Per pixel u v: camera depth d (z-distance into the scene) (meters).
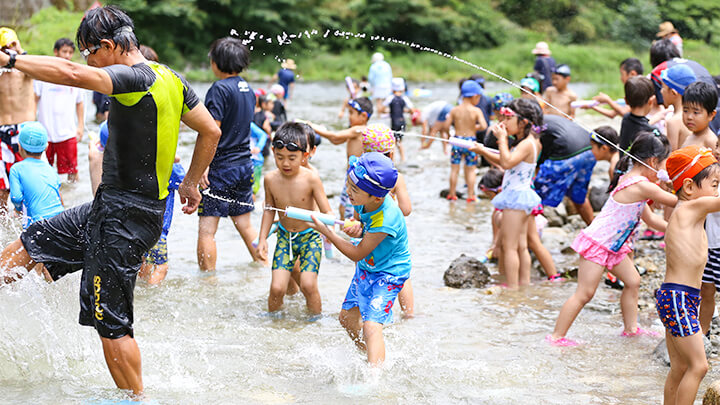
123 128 3.85
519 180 6.35
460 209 9.65
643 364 4.73
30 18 31.95
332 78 37.19
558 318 5.16
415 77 38.25
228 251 7.42
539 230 7.52
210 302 5.89
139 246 4.00
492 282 6.64
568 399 4.16
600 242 5.10
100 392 4.07
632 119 7.17
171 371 4.45
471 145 6.32
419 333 5.27
